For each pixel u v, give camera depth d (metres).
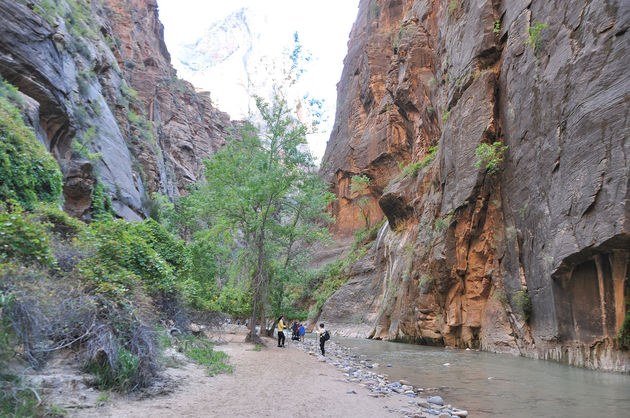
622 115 12.65
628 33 12.92
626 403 8.38
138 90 65.31
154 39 87.06
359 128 59.94
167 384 7.53
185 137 77.88
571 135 15.02
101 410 5.56
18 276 5.80
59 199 16.08
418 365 15.24
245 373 10.52
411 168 39.00
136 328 7.56
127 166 38.56
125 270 8.77
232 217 22.36
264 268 21.47
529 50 19.22
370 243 48.28
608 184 12.88
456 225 24.30
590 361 14.14
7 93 18.17
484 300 23.02
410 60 41.75
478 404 8.38
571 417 7.22
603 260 13.55
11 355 5.38
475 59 24.39
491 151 21.67
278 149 23.92
